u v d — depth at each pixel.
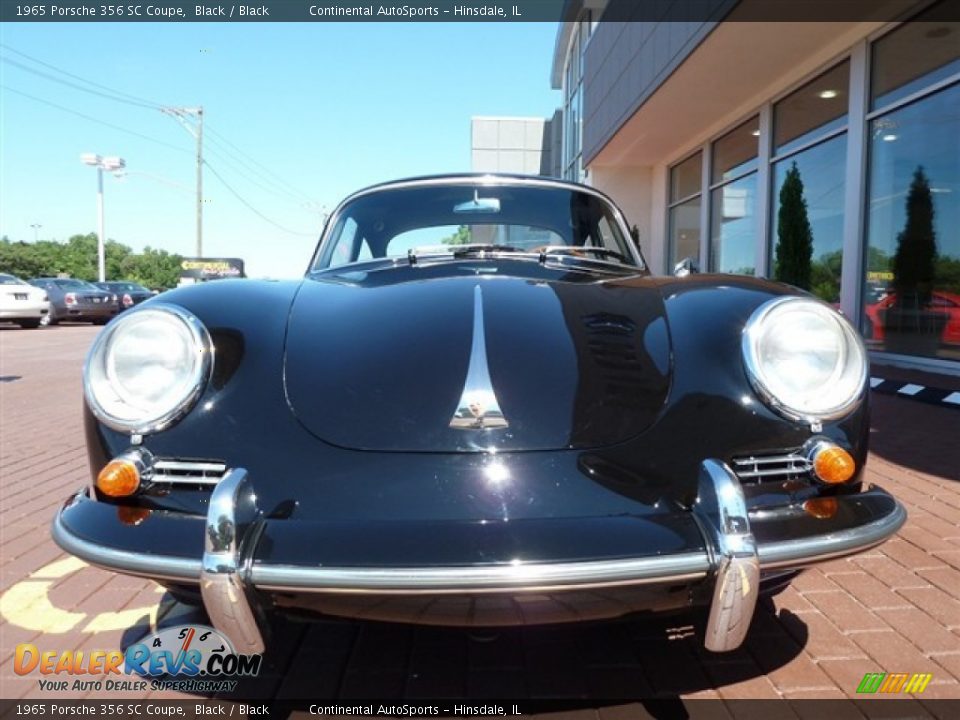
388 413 1.60
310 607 1.45
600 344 1.79
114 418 1.60
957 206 6.44
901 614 2.24
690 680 1.90
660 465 1.55
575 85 19.69
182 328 1.67
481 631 1.73
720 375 1.69
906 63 7.04
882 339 7.50
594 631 2.16
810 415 1.63
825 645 2.06
